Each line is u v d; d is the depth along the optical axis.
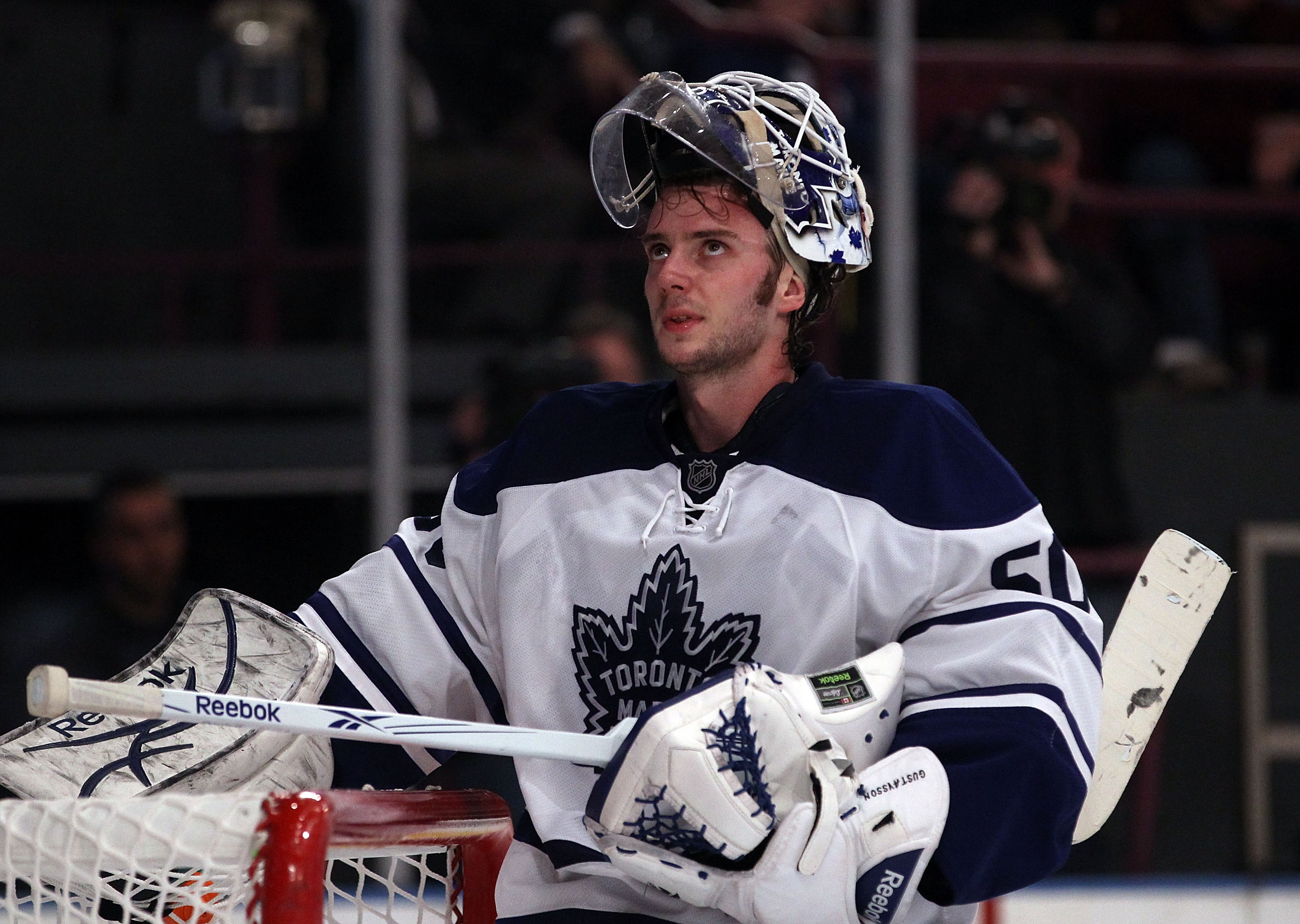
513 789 12.68
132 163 20.12
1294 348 18.22
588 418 5.72
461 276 17.95
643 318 18.08
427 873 5.15
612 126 5.73
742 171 5.12
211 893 4.71
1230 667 15.11
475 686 5.83
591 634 5.39
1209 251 18.05
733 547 5.21
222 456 17.55
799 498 5.22
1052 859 4.74
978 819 4.66
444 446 17.52
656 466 5.50
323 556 17.03
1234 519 16.08
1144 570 5.80
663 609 5.28
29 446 17.59
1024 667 4.89
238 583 16.88
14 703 15.61
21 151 20.08
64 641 15.41
